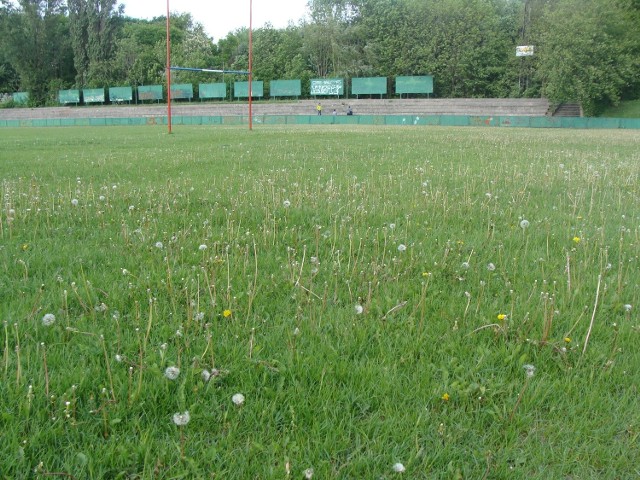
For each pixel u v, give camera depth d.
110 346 2.86
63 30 76.19
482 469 2.13
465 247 4.84
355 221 5.76
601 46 43.78
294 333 3.02
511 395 2.57
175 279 3.85
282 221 5.82
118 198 7.00
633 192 7.92
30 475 2.02
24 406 2.29
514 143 18.44
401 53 59.12
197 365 2.68
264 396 2.53
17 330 2.86
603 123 39.31
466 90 57.88
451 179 9.04
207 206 6.59
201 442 2.21
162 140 20.59
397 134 24.30
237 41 75.94
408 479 2.06
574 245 5.02
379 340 3.02
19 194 6.95
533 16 54.41
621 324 3.26
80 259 4.28
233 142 18.80
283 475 2.03
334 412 2.41
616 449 2.25
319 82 58.50
